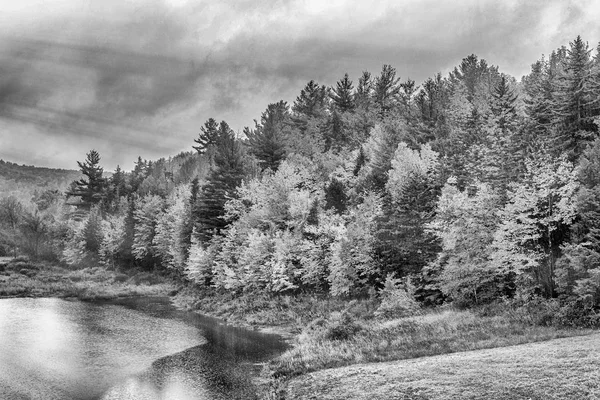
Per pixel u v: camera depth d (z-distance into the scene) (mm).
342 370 16875
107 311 41625
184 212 65438
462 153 45031
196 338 28688
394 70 103562
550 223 25141
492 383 11828
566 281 21234
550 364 12812
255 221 47969
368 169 50594
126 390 17578
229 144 66750
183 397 16672
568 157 32906
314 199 45344
